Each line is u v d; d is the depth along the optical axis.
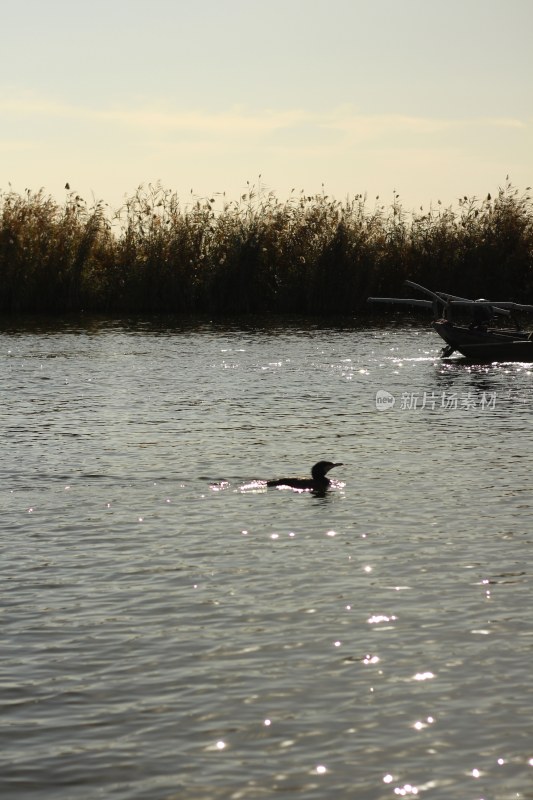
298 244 76.38
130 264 77.19
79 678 12.90
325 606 15.32
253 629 14.45
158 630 14.43
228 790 10.55
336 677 12.92
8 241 75.94
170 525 19.62
